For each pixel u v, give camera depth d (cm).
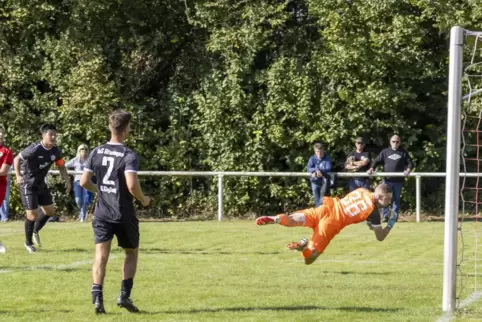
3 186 1734
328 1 2855
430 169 2925
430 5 2792
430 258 1755
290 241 2075
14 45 3030
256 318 1010
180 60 3062
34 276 1386
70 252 1791
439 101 2950
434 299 1185
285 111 2919
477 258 1762
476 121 2777
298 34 3000
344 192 2903
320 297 1193
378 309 1088
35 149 1766
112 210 1029
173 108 3011
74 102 2944
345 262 1678
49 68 2989
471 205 2780
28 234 1806
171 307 1098
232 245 1989
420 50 2847
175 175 2903
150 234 2242
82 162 2795
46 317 1014
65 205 3006
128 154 1033
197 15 2950
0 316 1021
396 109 2881
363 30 2869
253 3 2912
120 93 3030
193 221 2817
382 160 2639
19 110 2995
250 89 2955
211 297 1188
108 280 1355
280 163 2977
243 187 2950
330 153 2930
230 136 2947
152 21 3061
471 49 2438
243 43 2903
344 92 2856
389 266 1616
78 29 2992
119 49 3042
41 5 2934
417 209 2711
